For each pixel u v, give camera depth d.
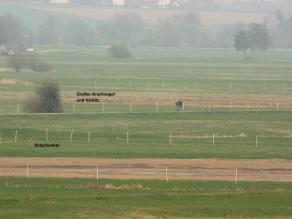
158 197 143.38
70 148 198.75
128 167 176.62
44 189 150.12
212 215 130.25
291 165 181.88
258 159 188.25
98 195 144.75
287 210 134.62
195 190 151.50
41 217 127.12
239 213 132.00
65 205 135.50
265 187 155.25
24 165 177.62
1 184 154.62
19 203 136.75
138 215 129.25
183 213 131.12
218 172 172.62
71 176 165.38
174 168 176.38
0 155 188.50
